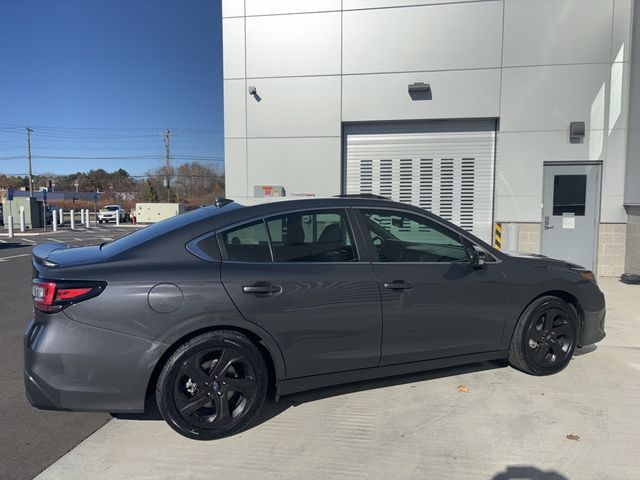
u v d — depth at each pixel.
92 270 3.06
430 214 3.99
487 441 3.18
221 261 3.29
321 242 3.61
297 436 3.26
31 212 34.81
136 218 42.97
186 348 3.10
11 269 11.41
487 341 4.01
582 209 9.42
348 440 3.21
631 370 4.44
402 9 9.54
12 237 24.22
